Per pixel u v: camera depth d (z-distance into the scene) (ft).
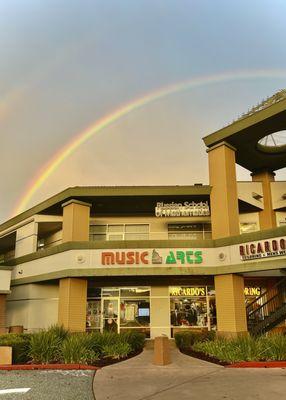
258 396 30.48
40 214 87.04
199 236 84.48
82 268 70.74
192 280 79.51
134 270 69.97
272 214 86.74
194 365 45.14
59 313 72.23
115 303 79.10
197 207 76.64
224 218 71.26
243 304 68.28
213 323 77.10
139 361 48.32
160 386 34.76
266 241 62.85
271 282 78.48
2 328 75.82
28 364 45.16
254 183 87.40
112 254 70.85
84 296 72.64
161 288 79.36
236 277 67.92
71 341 48.01
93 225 85.81
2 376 39.17
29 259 83.92
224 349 48.93
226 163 74.38
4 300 77.30
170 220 85.66
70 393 32.12
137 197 76.79
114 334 56.08
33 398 30.40
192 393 32.01
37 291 81.87
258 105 73.97
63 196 78.38
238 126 72.64
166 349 46.88
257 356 45.42
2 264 96.78
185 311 78.18
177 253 70.28
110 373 40.81
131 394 31.91
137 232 85.40
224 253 68.59
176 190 75.56
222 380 36.70
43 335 49.39
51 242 93.25
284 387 33.09
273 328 70.64
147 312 78.28
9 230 97.96
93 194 76.02
